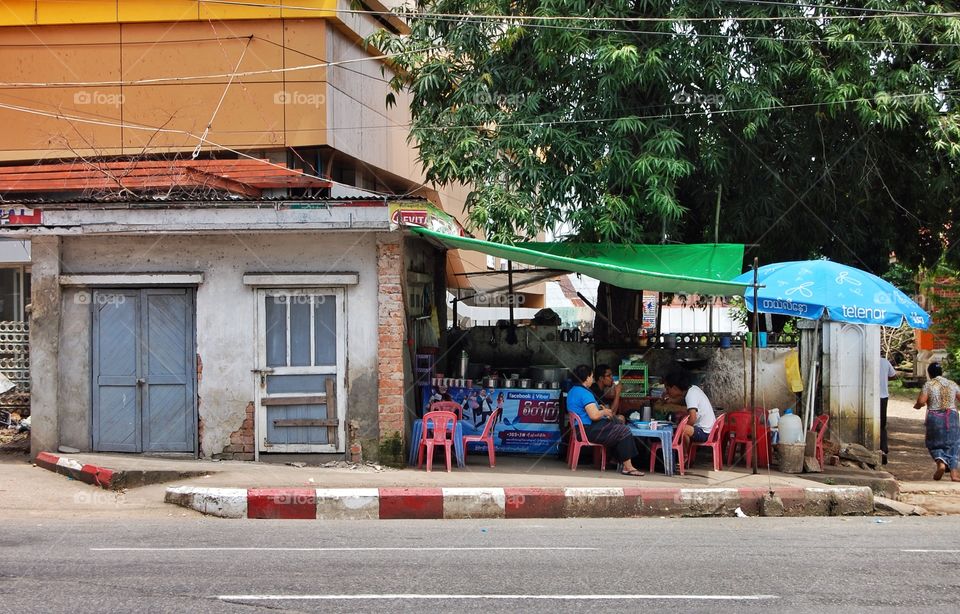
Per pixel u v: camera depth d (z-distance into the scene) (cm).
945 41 1373
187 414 1194
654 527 930
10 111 1638
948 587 672
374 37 1558
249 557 739
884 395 1439
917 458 1520
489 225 1365
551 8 1399
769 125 1452
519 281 1903
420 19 1548
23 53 1636
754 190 1533
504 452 1314
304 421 1180
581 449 1295
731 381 1435
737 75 1397
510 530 898
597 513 1023
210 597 615
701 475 1171
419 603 606
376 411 1177
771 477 1161
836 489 1058
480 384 1339
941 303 2453
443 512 998
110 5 1617
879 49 1374
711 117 1436
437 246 1445
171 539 815
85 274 1187
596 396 1268
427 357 1317
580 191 1386
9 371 1351
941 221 1617
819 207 1564
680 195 1567
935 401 1297
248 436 1182
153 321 1197
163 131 1616
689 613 594
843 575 706
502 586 654
